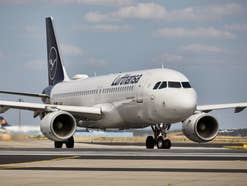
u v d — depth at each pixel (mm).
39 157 64625
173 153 72938
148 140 94625
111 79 103312
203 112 95125
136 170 48625
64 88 121750
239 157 64188
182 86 88938
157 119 90125
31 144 125062
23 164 54531
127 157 64312
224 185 38094
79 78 122688
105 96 101938
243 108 100250
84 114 99062
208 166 52188
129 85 95562
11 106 94000
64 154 70688
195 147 106438
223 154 70562
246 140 189250
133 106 93688
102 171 47594
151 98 89688
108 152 75812
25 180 40938
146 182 39844
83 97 111125
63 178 42312
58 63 131250
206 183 39219
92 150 82938
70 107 96125
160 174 45219
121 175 44500
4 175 44281
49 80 134750
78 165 53375
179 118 88125
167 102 87375
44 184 38656
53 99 125188
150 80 91312
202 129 92250
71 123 91812
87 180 41094
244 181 40406
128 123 97938
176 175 44469
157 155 68125
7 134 115938
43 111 96875
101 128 103812
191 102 87125
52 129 89562
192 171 47719
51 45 133625
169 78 89688
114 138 193500
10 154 70938
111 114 99125
